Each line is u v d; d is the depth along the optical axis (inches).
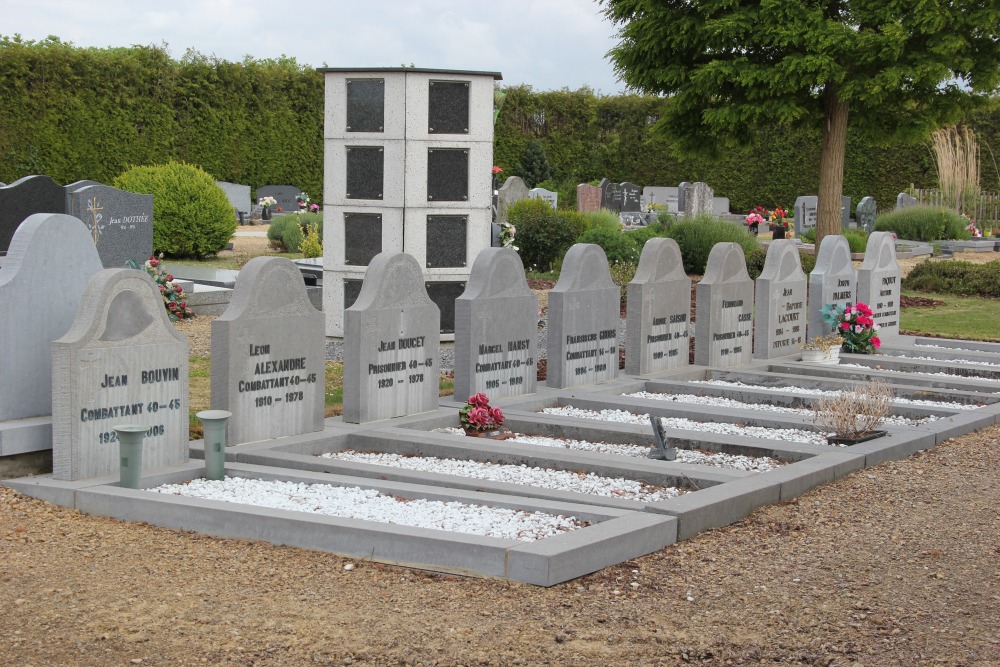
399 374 400.2
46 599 221.0
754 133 1064.2
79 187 765.3
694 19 957.2
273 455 332.8
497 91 1829.5
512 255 444.5
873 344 607.2
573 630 206.8
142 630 205.0
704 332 539.5
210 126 1621.6
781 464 349.7
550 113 1962.4
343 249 604.4
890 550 261.3
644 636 205.0
